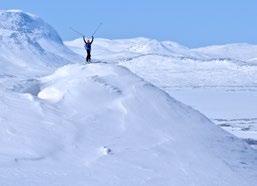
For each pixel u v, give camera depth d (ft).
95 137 96.68
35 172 82.58
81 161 88.89
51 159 87.76
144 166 90.38
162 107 110.42
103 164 88.84
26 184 77.82
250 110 325.42
